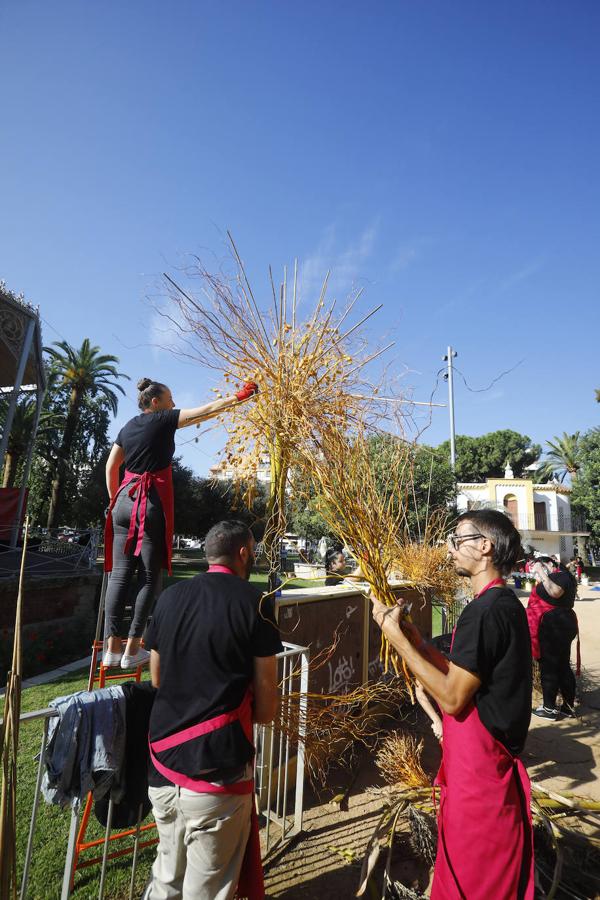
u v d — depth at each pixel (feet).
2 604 26.37
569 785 13.39
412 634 7.04
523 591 57.31
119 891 8.93
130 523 9.07
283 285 9.82
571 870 8.88
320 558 25.05
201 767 5.65
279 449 9.61
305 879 9.55
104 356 88.53
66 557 35.60
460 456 150.20
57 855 9.79
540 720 18.22
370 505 8.54
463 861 6.03
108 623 8.82
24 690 21.45
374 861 9.07
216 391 9.98
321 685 14.24
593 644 31.60
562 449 156.25
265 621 6.37
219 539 6.98
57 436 91.25
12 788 5.09
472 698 6.24
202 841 5.66
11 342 40.22
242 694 6.08
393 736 14.34
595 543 138.62
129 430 9.52
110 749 7.09
